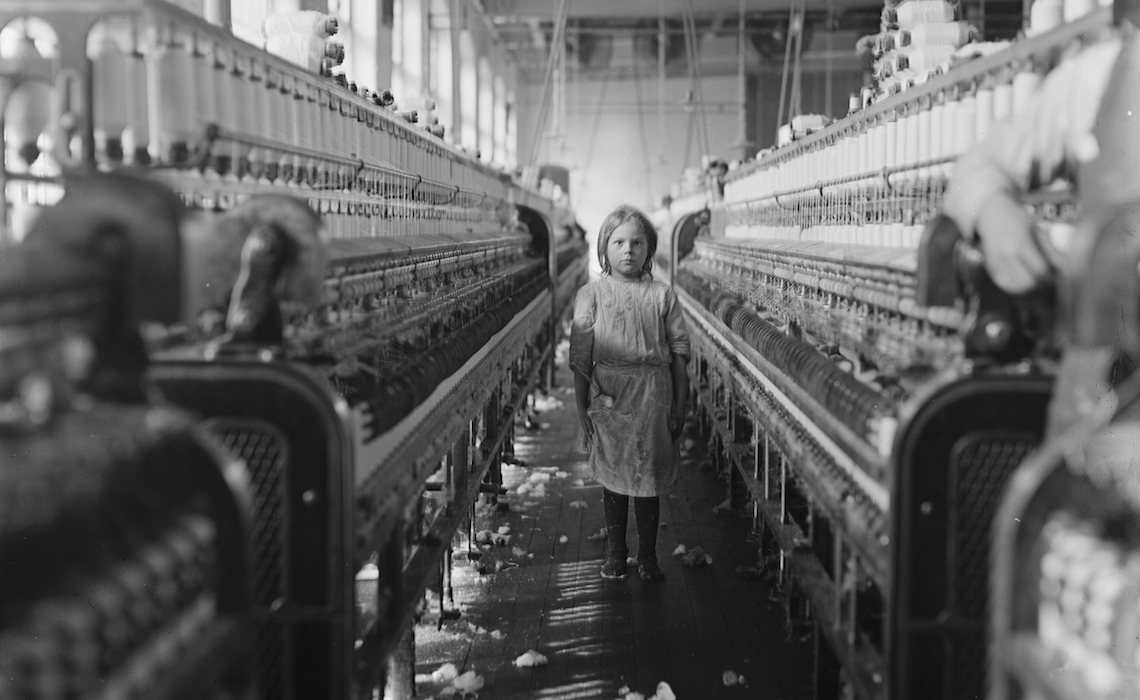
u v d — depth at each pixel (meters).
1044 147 2.09
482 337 4.45
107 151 2.22
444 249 4.75
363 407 2.31
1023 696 1.89
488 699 3.47
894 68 3.85
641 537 4.70
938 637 2.03
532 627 4.13
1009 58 2.30
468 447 4.40
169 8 2.14
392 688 3.38
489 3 20.86
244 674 1.86
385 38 11.54
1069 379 1.95
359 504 2.14
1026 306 2.01
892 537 2.03
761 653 3.85
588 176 30.06
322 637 2.08
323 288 2.35
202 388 2.04
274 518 2.07
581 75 29.67
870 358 2.71
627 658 3.82
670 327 4.71
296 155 2.83
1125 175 1.97
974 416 2.00
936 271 2.19
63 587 1.49
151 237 1.95
